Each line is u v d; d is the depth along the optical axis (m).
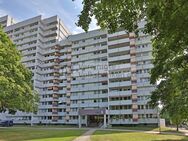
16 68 32.62
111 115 81.00
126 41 83.56
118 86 81.06
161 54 14.69
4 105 34.03
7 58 31.25
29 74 39.44
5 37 33.03
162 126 73.56
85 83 91.44
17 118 100.00
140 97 77.12
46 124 94.56
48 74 104.62
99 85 88.00
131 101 77.75
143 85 77.12
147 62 79.00
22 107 35.56
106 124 77.25
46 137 30.59
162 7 7.10
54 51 104.75
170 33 7.46
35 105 41.81
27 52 108.00
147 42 79.62
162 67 16.19
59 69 102.06
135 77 78.94
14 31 115.88
